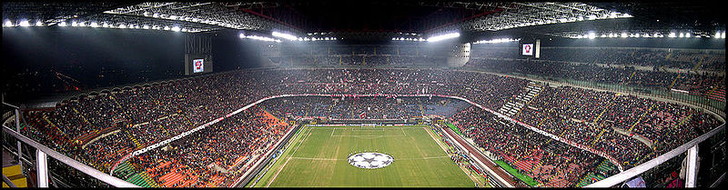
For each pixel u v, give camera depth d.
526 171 49.19
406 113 84.81
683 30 50.84
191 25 54.50
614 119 51.38
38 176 24.80
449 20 62.59
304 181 47.88
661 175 34.06
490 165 52.88
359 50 109.38
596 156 49.09
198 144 56.44
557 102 63.28
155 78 66.25
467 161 55.19
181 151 52.94
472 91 85.56
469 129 69.31
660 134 44.16
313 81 97.12
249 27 57.03
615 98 56.22
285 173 50.84
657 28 50.09
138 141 48.72
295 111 84.44
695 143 25.89
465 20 55.88
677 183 27.31
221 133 62.09
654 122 47.12
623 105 53.66
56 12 34.50
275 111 81.69
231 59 90.81
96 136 46.03
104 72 58.66
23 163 30.42
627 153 43.06
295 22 66.25
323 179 48.62
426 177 49.38
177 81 70.56
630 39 72.00
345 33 74.31
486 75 90.12
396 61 108.12
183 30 60.06
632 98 54.34
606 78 66.62
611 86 58.75
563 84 68.38
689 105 47.28
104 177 23.31
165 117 57.38
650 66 63.38
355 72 101.38
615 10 34.75
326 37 77.00
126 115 53.03
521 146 57.00
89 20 41.97
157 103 60.19
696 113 45.50
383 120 82.06
